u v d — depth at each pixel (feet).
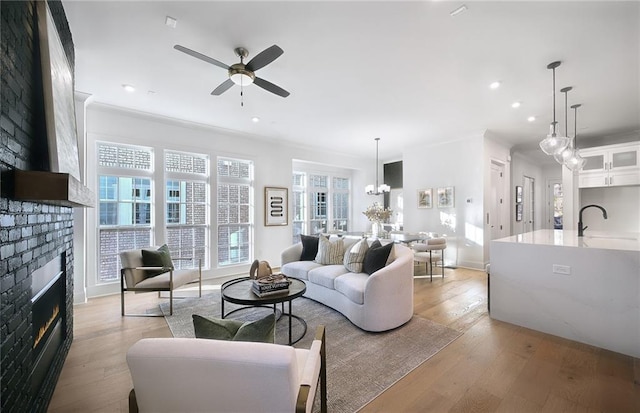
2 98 3.84
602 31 7.64
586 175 16.67
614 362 7.23
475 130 17.35
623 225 16.79
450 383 6.44
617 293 7.79
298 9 6.88
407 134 18.21
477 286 14.34
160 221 14.74
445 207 19.62
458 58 9.04
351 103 12.91
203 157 16.61
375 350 7.93
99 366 7.23
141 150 14.51
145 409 3.37
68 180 4.32
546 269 8.96
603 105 12.97
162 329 9.41
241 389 3.16
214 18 7.18
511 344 8.21
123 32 7.70
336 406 5.72
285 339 8.73
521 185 23.86
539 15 7.06
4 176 3.83
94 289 12.85
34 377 5.10
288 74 10.12
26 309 4.59
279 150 19.93
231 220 17.66
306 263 13.19
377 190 20.63
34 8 5.06
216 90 9.32
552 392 6.09
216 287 14.61
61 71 5.98
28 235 4.69
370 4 6.72
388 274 9.12
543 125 16.19
